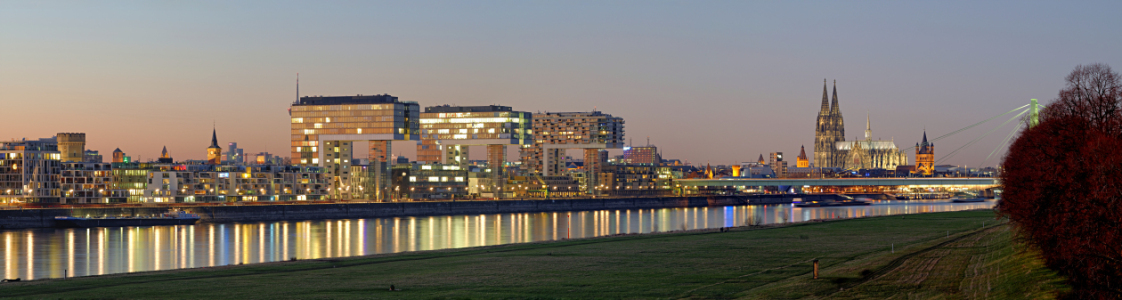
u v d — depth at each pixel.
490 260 156.62
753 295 106.50
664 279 125.00
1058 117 121.94
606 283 121.69
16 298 113.06
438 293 113.56
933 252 148.75
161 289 120.12
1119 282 83.25
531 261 153.75
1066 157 101.19
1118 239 83.81
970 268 121.56
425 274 136.00
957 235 189.75
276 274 138.62
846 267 131.38
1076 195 92.00
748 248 172.38
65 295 115.31
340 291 116.56
